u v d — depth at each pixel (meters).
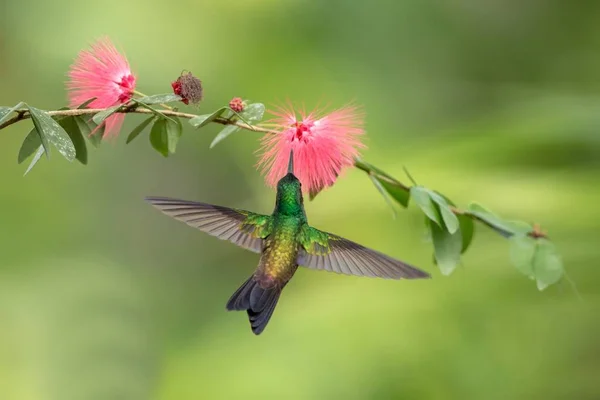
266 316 4.71
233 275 12.88
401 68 10.41
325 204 8.71
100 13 10.27
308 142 5.18
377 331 8.42
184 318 12.40
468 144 8.40
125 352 11.71
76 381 11.33
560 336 8.22
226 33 10.30
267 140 5.21
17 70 10.64
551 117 8.36
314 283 9.23
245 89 10.16
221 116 5.16
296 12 10.30
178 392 9.07
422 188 5.70
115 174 12.38
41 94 10.80
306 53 10.22
